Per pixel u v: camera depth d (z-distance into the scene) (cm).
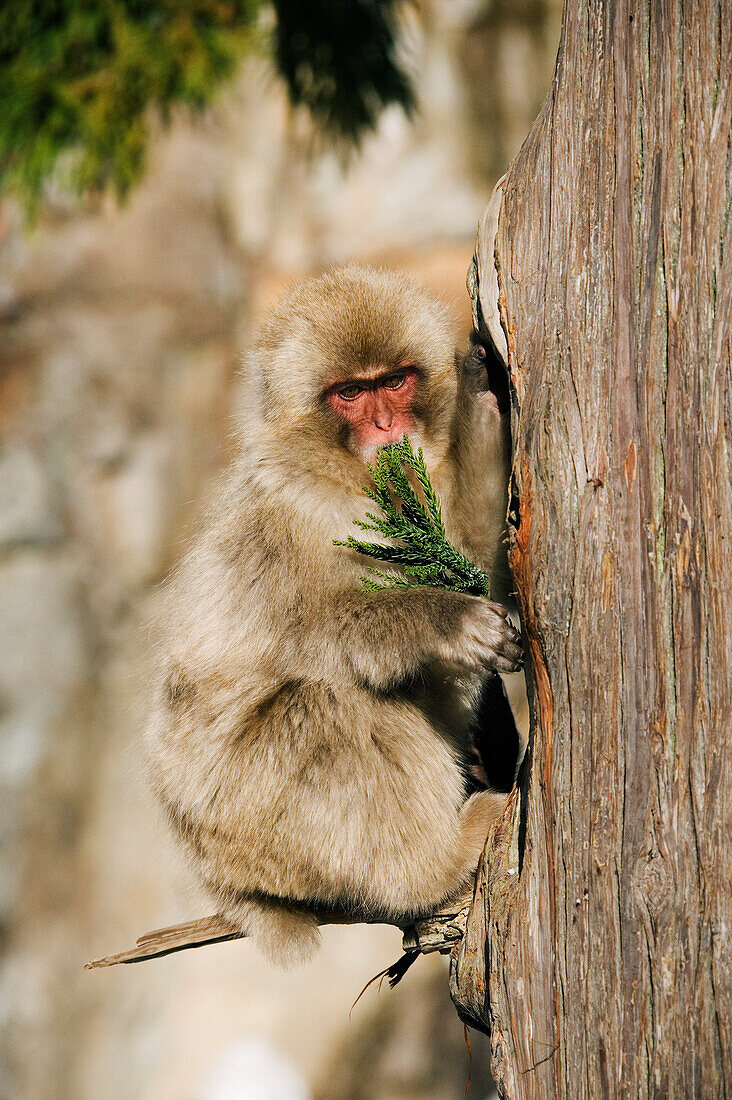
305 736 646
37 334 1645
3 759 1550
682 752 426
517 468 485
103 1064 1537
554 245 480
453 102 1767
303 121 1725
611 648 446
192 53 1177
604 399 453
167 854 772
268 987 1616
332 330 669
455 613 589
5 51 1150
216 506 733
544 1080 469
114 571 1645
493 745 723
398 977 643
